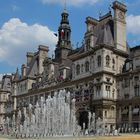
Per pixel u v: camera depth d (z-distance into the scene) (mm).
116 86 84250
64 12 132625
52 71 112938
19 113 116812
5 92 156000
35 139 43125
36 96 116500
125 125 79125
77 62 93062
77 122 83000
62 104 77062
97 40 88625
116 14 90062
